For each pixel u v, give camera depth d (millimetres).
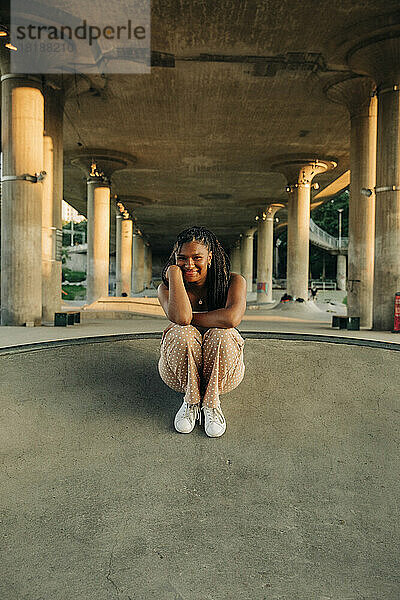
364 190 13539
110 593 2166
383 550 2516
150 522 2736
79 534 2611
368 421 4203
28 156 12328
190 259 3766
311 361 5758
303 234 26875
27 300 12406
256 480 3221
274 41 13516
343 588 2223
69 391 4676
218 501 2967
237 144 23953
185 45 13797
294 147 24516
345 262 61719
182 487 3117
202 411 4074
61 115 15266
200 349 3846
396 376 5324
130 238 38969
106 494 3021
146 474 3266
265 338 7418
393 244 12617
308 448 3699
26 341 7414
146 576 2283
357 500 3004
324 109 18984
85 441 3734
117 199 36031
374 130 16016
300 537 2621
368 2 11539
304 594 2180
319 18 12273
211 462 3434
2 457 3455
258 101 18172
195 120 20375
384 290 12703
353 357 6016
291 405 4496
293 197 26906
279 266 82438
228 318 3717
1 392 4562
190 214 47656
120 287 38469
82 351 6035
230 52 14172
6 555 2422
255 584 2242
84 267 80000
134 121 20547
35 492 3029
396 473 3338
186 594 2166
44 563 2367
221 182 33094
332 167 27203
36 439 3754
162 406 4375
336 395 4762
